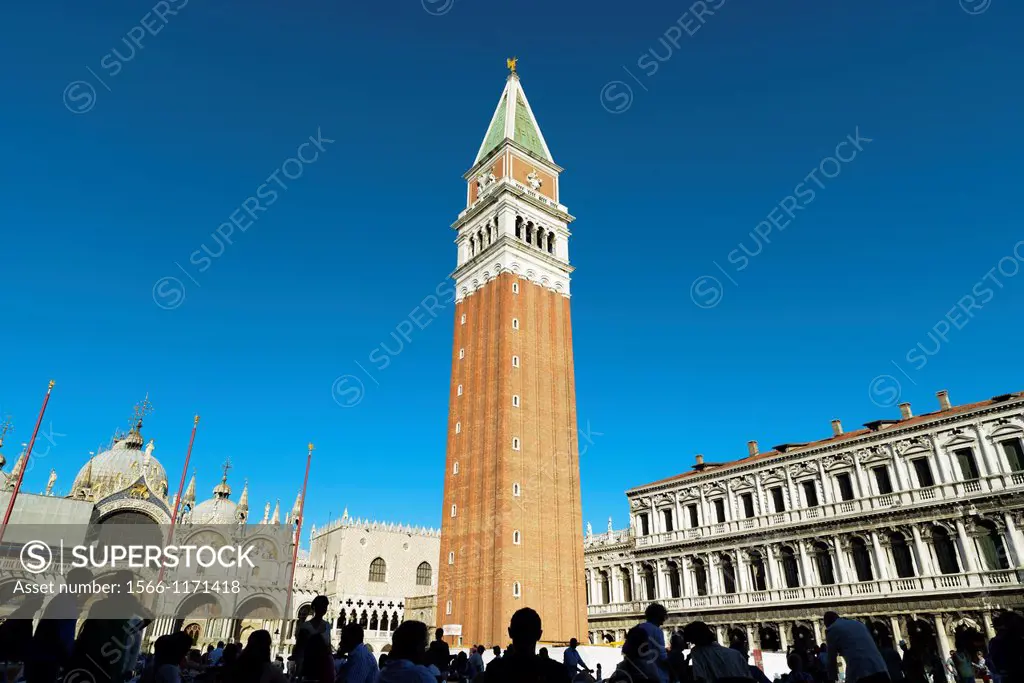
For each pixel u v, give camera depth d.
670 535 82.88
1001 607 53.56
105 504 90.81
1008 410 58.34
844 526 66.00
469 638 72.88
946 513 59.34
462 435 86.44
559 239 99.56
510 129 103.06
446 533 82.81
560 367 89.50
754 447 81.69
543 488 80.00
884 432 65.75
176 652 14.55
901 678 20.45
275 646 92.25
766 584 71.19
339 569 113.56
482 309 91.69
